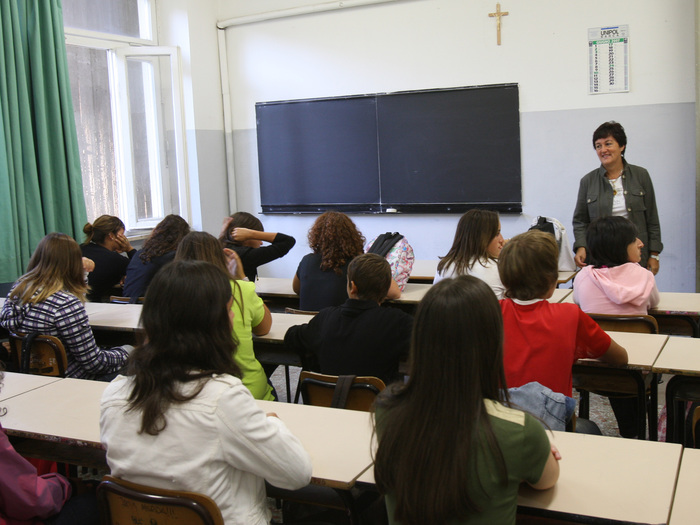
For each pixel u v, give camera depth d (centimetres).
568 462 146
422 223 602
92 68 595
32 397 201
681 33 489
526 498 131
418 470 112
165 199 641
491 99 554
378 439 124
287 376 319
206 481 130
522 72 543
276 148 651
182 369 132
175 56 613
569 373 192
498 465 113
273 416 151
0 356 301
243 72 659
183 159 629
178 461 130
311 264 318
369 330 226
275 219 667
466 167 571
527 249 193
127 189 615
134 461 132
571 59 525
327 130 623
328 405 215
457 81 567
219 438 130
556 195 545
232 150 675
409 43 581
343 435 166
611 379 235
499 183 561
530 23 535
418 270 439
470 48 559
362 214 625
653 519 122
